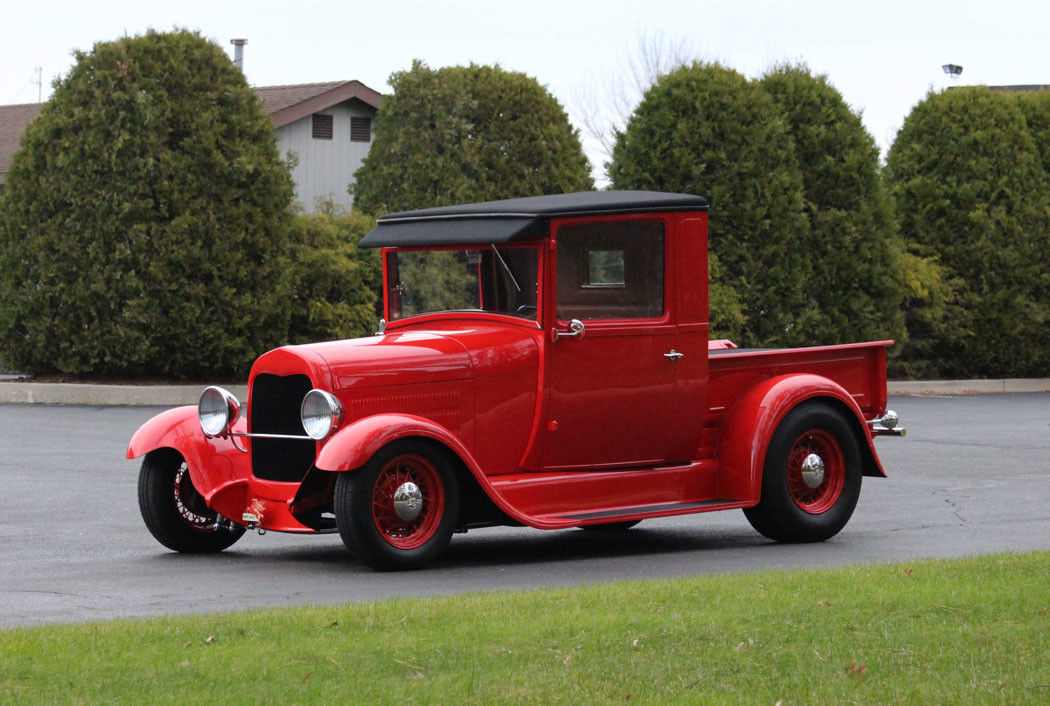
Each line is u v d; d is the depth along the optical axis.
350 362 9.88
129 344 23.45
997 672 6.18
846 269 27.67
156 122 23.55
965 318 30.06
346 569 9.95
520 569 10.01
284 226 24.69
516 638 6.81
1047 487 15.00
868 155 28.16
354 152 41.62
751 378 11.62
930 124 30.69
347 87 40.47
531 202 10.82
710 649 6.62
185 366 24.05
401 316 11.52
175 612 8.22
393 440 9.62
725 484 11.36
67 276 23.59
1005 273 30.23
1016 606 7.48
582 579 9.54
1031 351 30.48
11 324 24.00
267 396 10.24
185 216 23.52
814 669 6.27
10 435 18.73
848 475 11.61
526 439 10.59
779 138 27.30
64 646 6.71
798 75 28.05
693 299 11.23
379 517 9.77
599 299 10.82
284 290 24.39
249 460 10.41
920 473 16.20
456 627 7.10
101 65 23.67
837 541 11.45
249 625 7.18
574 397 10.70
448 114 29.80
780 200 26.88
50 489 14.16
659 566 10.19
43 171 23.72
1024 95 31.36
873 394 12.28
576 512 10.62
